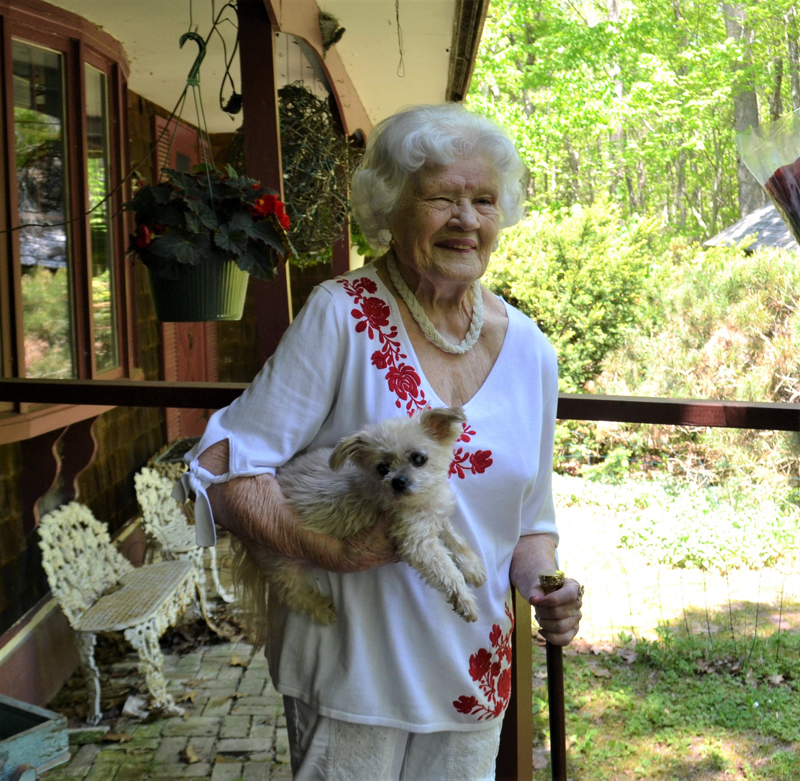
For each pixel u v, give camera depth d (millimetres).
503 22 16344
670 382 8406
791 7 15523
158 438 6715
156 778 3387
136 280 5824
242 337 8617
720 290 8438
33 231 3859
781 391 7738
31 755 2529
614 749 3521
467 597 1536
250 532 1548
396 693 1633
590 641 4547
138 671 4367
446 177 1540
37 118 3887
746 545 5809
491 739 1745
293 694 1688
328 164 3705
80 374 4227
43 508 4250
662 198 19625
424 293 1653
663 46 16469
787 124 1873
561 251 9430
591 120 16141
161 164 6398
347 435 1617
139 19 4219
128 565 4453
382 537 1562
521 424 1685
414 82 6152
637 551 5891
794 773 3336
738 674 4152
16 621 3904
